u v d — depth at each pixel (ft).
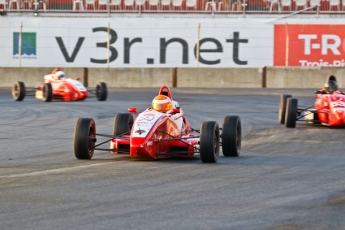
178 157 143.74
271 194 99.14
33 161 136.67
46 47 495.00
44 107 284.20
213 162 134.10
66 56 494.18
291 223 79.97
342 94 221.25
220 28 487.20
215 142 135.64
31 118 238.27
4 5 505.66
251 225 78.79
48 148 160.66
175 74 431.84
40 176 114.93
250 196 97.35
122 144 138.62
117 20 493.77
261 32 484.33
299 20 480.64
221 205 90.38
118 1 508.12
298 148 163.53
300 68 422.41
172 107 145.48
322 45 478.18
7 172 119.96
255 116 253.65
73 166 128.06
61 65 495.00
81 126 136.87
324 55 478.18
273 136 190.49
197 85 430.61
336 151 157.89
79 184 106.63
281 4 493.36
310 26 479.41
